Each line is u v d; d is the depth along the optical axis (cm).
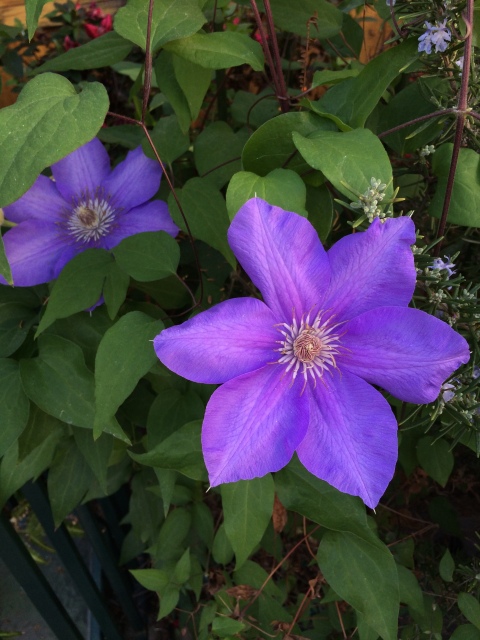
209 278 39
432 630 37
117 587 55
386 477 24
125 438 29
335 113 29
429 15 27
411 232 23
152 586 39
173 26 28
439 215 29
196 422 30
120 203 36
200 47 29
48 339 31
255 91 51
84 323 33
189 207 31
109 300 30
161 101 45
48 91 23
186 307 39
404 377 24
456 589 39
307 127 28
